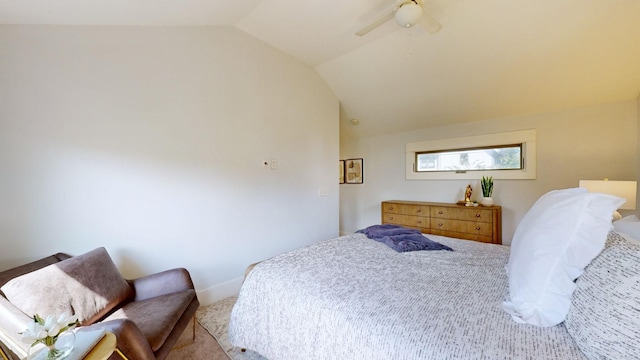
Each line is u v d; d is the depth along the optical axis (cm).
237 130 266
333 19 242
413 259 175
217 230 253
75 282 144
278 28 258
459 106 336
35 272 134
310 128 341
